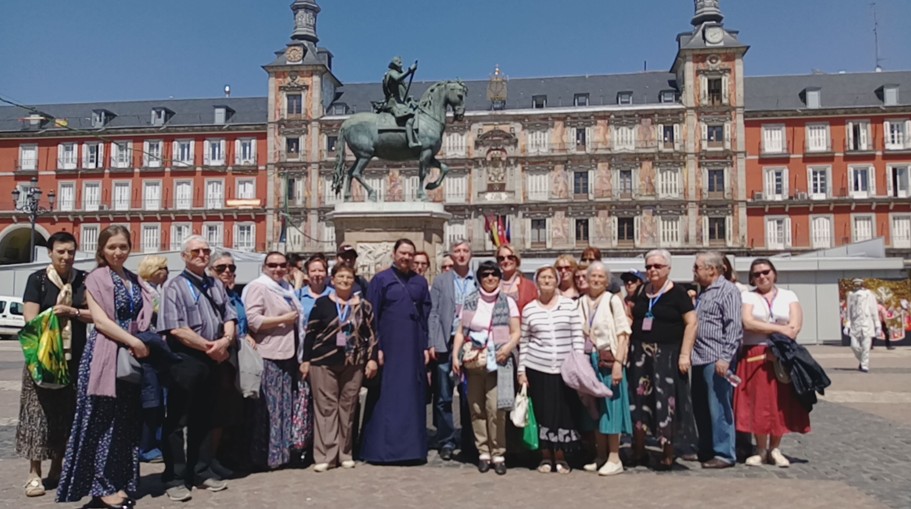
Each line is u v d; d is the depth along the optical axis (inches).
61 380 247.6
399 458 297.7
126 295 241.4
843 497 250.7
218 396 266.5
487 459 289.9
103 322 231.5
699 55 2234.3
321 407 293.4
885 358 877.8
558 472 286.0
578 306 294.4
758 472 289.3
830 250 1475.1
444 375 320.2
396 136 506.9
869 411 453.4
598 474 284.5
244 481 273.7
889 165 2185.0
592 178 2256.4
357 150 511.8
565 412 281.6
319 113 2347.4
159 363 249.4
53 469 267.0
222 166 2400.3
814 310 1232.8
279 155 2352.4
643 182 2237.9
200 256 262.4
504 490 259.4
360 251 494.9
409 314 308.3
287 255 390.6
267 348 292.0
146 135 2452.0
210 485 259.0
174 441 293.6
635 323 301.7
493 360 278.7
